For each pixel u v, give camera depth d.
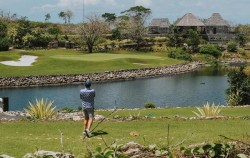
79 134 16.36
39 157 8.02
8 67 68.69
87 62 75.62
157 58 88.62
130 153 8.54
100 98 48.62
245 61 104.38
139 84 62.09
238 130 16.67
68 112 26.66
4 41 95.31
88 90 15.54
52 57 79.38
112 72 69.31
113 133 16.23
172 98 48.41
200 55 106.00
